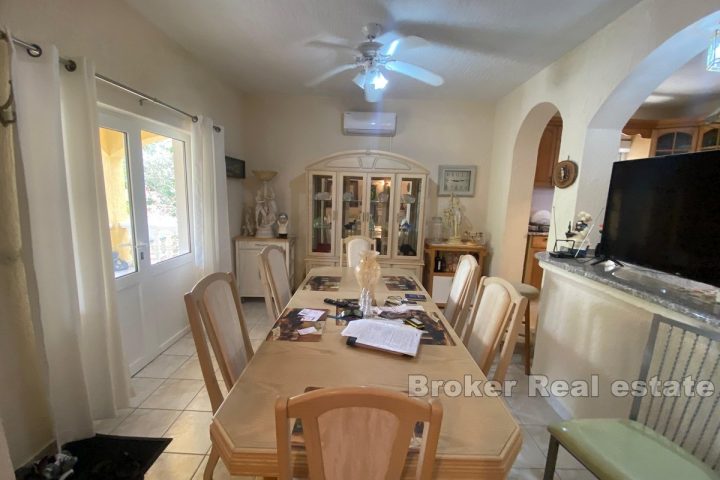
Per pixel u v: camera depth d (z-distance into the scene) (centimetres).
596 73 208
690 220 140
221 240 308
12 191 132
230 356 130
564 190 236
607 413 166
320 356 123
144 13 208
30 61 132
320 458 69
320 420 68
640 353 148
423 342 136
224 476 148
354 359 121
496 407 96
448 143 394
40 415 151
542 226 395
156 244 246
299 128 394
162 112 234
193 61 275
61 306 148
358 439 69
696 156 138
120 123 203
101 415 176
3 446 108
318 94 382
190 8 201
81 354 157
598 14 188
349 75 315
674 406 129
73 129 155
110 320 175
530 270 377
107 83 183
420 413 64
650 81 186
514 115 332
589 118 213
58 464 139
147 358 236
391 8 194
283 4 194
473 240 396
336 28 221
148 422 179
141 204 224
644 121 350
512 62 262
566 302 201
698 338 120
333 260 376
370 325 145
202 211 279
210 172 282
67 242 146
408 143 395
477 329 148
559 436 125
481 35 222
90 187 159
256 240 364
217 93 320
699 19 144
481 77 299
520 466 159
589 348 180
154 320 243
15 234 135
